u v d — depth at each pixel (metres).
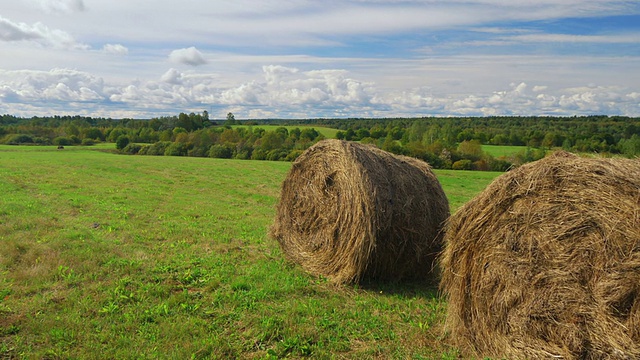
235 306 6.02
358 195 6.90
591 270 4.06
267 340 5.10
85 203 14.47
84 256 7.97
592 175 4.22
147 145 55.06
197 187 21.09
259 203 16.94
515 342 4.53
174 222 11.97
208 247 9.37
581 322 4.07
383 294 6.80
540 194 4.50
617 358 3.82
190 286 6.85
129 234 10.20
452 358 4.73
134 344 4.81
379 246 6.94
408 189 7.31
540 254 4.41
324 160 7.89
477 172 31.91
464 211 5.15
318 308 5.99
